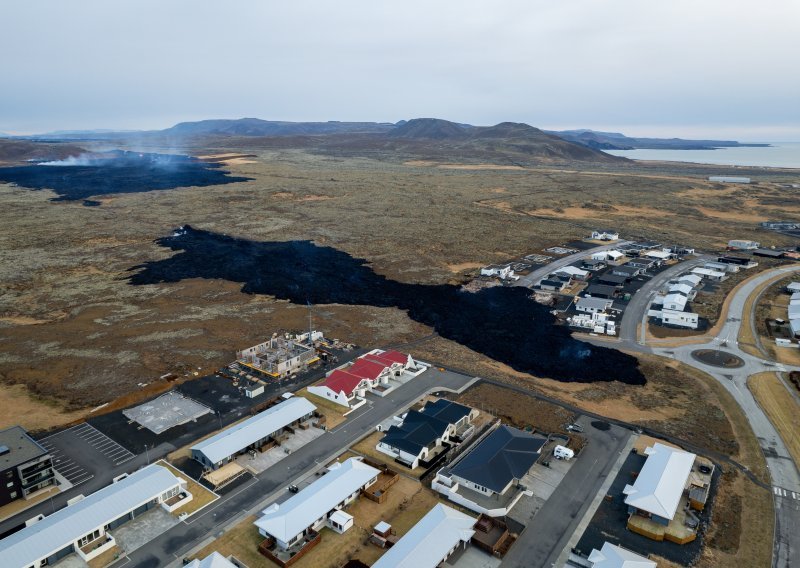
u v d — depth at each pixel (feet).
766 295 339.36
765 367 239.30
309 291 341.62
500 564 129.18
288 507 140.56
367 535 138.82
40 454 152.56
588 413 200.03
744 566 130.11
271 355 237.25
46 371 223.92
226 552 132.16
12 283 338.75
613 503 151.84
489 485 151.94
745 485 160.15
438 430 179.22
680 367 239.50
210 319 287.48
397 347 258.16
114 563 127.65
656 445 172.35
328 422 191.72
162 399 204.33
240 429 175.32
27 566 121.19
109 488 146.61
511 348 260.62
